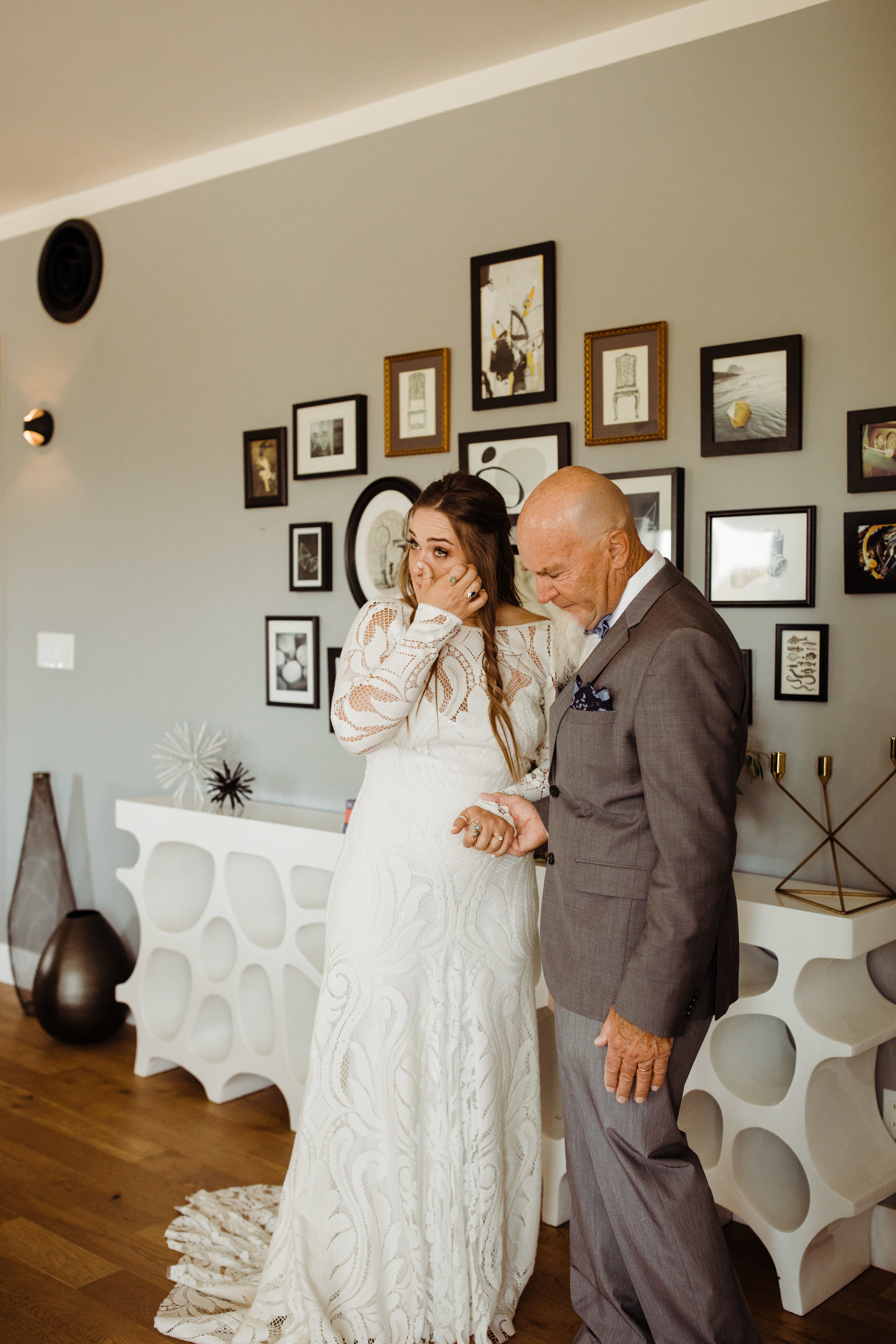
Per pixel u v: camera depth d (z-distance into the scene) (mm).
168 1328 1985
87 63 2887
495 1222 1981
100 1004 3438
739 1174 2248
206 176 3529
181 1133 2861
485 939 1989
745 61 2467
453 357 2982
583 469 1695
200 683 3607
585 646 1827
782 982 2150
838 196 2361
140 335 3760
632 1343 1772
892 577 2297
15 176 3748
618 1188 1669
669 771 1534
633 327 2633
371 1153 1926
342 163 3197
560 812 1749
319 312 3270
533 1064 2098
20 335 4164
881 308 2316
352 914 1942
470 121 2922
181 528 3654
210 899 3064
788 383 2404
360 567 3166
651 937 1537
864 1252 2320
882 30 2301
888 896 2295
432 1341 1941
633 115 2635
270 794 3416
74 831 4031
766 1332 2061
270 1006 3066
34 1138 2812
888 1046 2369
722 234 2512
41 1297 2104
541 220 2799
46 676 4113
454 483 1930
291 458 3344
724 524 2516
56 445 4055
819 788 2410
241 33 2711
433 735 1937
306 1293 1882
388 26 2660
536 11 2568
